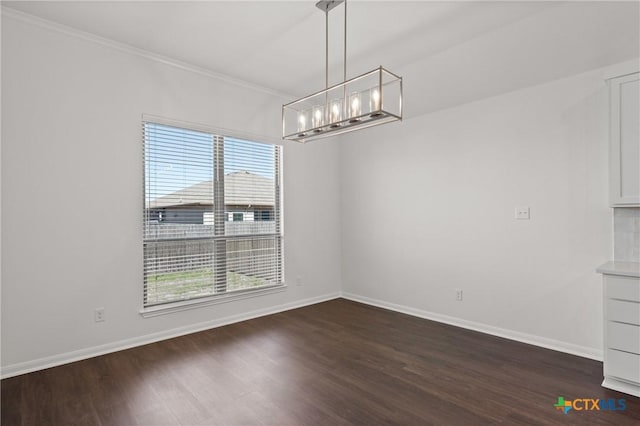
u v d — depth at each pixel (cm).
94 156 293
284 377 257
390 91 380
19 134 260
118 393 234
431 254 404
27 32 263
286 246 434
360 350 309
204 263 362
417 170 417
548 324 319
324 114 240
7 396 229
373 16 262
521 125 336
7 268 256
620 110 260
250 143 403
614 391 238
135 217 314
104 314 298
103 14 262
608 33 251
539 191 324
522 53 287
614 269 242
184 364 278
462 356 297
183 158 348
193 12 260
